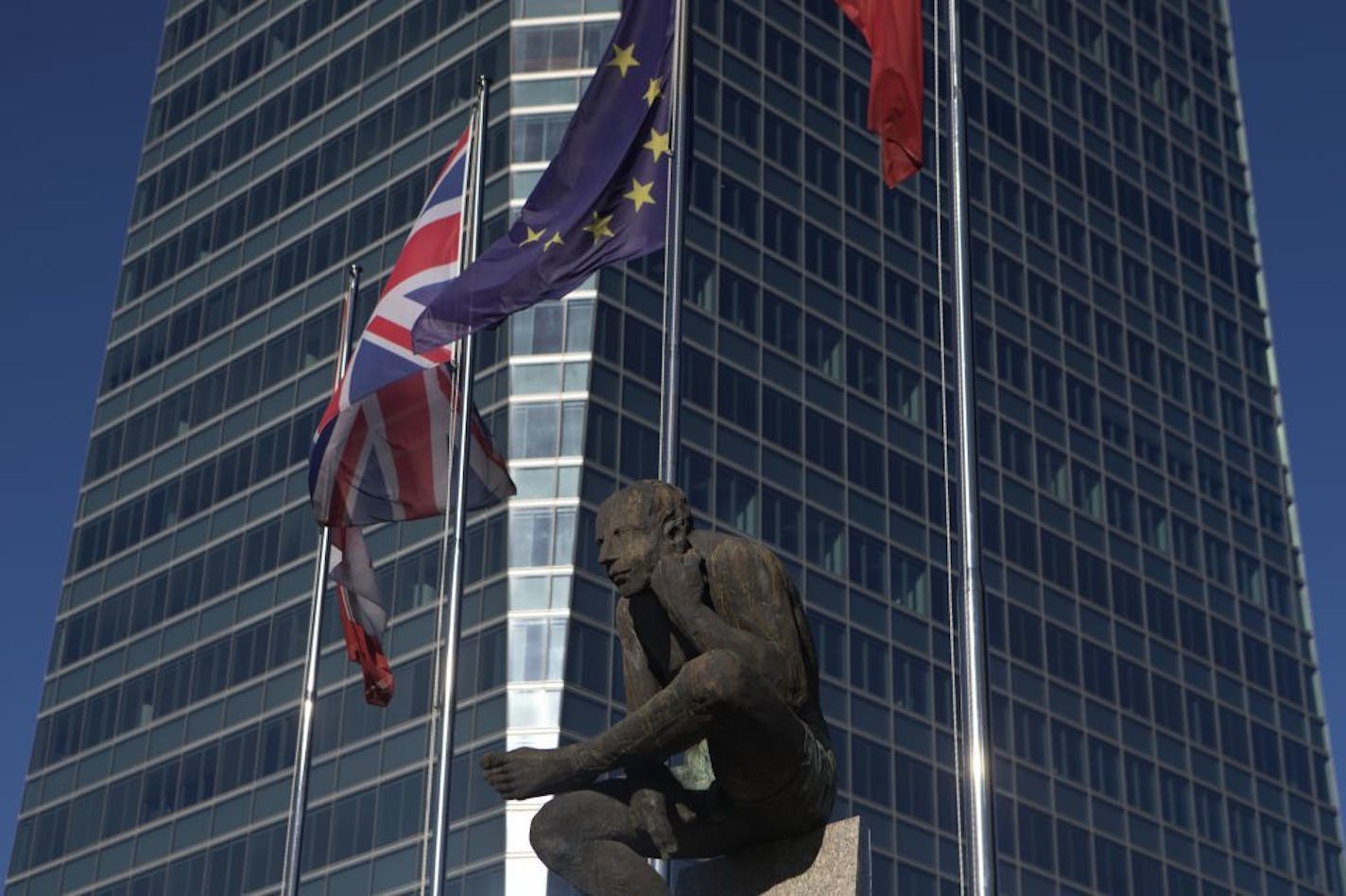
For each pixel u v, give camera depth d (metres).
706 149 88.56
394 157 91.50
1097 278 104.44
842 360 90.38
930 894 83.25
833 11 96.88
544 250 23.81
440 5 92.56
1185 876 94.12
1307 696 105.25
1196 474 105.00
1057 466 97.88
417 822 76.88
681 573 10.37
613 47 23.94
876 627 86.38
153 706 89.25
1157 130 111.88
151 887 85.12
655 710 9.98
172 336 97.81
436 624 80.06
